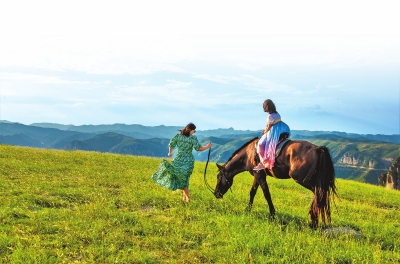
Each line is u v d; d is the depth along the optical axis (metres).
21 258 6.58
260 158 10.40
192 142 11.52
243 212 10.77
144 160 23.81
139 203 11.45
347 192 19.11
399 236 9.77
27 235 7.75
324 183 9.06
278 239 8.34
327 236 8.98
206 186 15.43
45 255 6.78
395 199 18.27
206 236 8.49
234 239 8.04
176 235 8.32
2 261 6.51
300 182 9.48
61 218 9.12
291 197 14.70
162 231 8.63
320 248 7.98
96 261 6.79
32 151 23.06
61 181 14.05
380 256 7.62
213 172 21.77
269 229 9.14
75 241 7.64
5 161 17.64
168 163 11.55
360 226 10.40
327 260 7.47
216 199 12.48
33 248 6.99
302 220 10.38
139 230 8.62
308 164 9.22
